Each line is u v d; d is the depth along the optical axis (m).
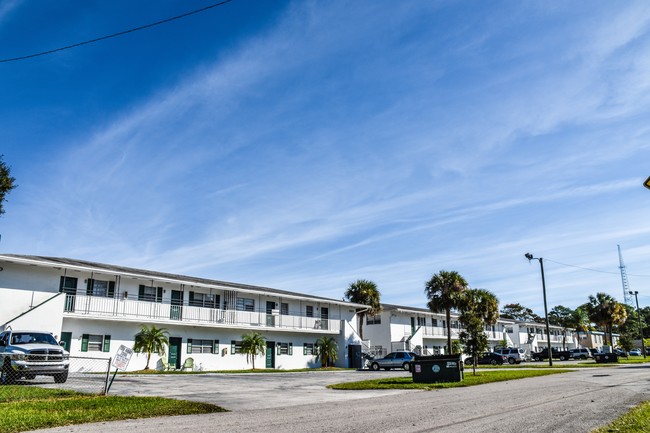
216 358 35.41
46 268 28.33
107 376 15.55
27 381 19.31
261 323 38.16
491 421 11.09
